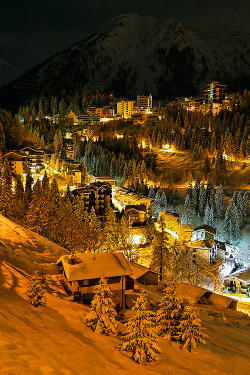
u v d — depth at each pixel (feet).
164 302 71.10
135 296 110.11
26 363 38.91
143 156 623.36
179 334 67.26
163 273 214.69
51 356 44.11
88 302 93.91
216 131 645.51
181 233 344.69
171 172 570.05
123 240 253.44
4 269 97.09
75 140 632.79
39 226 208.64
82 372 41.60
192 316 66.28
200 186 467.93
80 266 101.50
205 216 404.57
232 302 146.92
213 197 456.86
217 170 545.03
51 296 88.43
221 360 63.21
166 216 359.05
